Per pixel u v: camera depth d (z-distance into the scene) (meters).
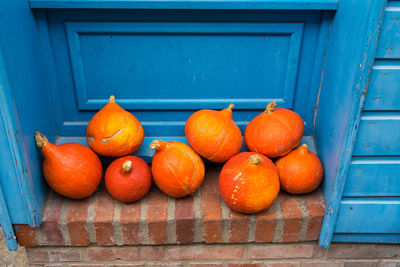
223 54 1.65
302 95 1.76
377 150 1.44
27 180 1.44
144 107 1.75
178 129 1.81
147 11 1.52
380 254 1.78
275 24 1.58
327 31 1.59
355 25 1.33
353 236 1.69
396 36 1.24
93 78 1.68
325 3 1.48
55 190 1.55
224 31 1.58
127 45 1.61
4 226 1.55
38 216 1.54
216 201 1.64
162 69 1.68
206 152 1.58
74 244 1.63
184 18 1.54
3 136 1.33
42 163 1.59
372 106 1.36
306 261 1.80
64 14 1.52
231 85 1.73
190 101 1.75
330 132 1.58
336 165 1.51
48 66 1.62
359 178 1.50
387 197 1.55
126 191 1.52
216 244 1.71
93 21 1.54
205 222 1.58
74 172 1.48
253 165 1.45
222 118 1.59
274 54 1.66
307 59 1.67
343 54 1.44
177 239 1.64
